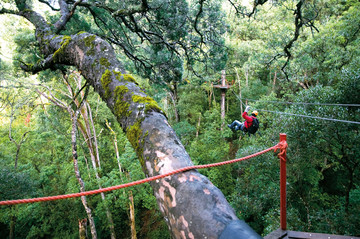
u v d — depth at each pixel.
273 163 11.38
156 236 16.86
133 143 2.06
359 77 8.66
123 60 12.45
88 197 16.25
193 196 1.38
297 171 11.84
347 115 8.31
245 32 26.23
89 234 17.48
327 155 10.27
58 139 20.52
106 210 15.42
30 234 17.06
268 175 12.16
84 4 5.81
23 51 8.21
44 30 5.20
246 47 24.72
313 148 9.75
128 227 18.83
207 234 1.17
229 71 28.62
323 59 15.95
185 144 21.94
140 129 2.05
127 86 2.58
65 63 3.98
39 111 22.16
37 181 16.70
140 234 18.02
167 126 2.08
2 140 23.27
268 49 15.37
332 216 9.70
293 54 16.25
